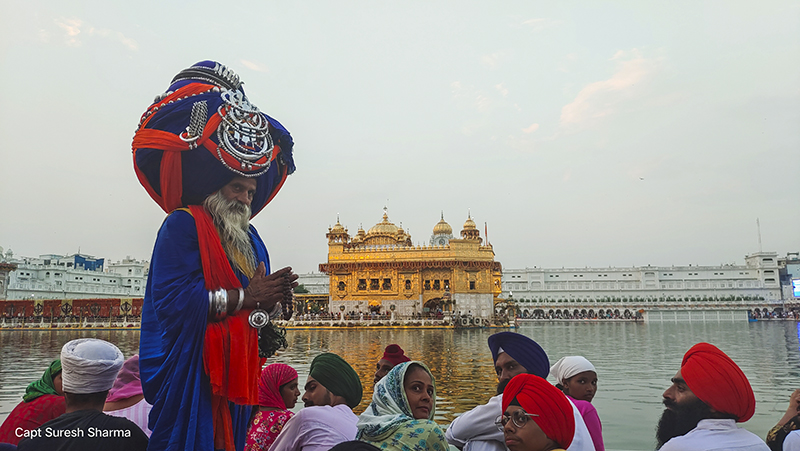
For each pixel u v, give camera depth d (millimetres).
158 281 2775
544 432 2836
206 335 2797
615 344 34406
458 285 64188
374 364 22219
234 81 3318
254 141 3082
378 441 3104
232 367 2791
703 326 68875
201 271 2887
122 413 3701
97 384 2994
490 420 3859
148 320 2924
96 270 103562
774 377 17656
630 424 10539
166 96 3025
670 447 3371
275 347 3287
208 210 3059
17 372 20047
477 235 66750
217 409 2906
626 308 103625
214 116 2955
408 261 65250
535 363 4332
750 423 10688
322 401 4234
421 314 63344
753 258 108250
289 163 3510
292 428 3773
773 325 71625
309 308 72125
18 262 87875
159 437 2617
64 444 2760
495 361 4543
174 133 2889
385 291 65812
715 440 3271
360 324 59031
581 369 4711
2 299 74562
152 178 3094
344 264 67188
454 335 46344
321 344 34938
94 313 65625
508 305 66875
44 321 66062
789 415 4191
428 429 3070
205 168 2957
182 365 2691
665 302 103250
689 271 107812
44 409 4008
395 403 3363
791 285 104250
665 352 27953
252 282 3014
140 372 2859
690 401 3506
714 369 3412
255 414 4730
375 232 73938
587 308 105062
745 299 103438
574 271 110812
